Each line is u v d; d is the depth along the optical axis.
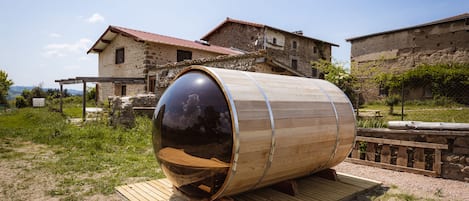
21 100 27.59
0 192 4.50
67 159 6.54
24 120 13.48
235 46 24.53
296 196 4.05
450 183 5.05
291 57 24.14
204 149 3.14
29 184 4.89
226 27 25.52
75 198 4.27
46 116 13.64
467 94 18.94
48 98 27.86
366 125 7.39
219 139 3.10
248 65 10.45
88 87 28.30
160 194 4.06
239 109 3.12
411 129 5.91
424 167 5.59
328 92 4.75
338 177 5.04
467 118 11.23
